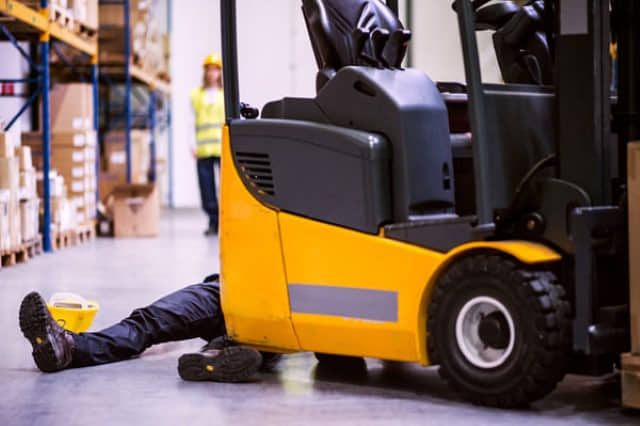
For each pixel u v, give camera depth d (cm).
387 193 440
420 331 429
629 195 390
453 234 419
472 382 418
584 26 404
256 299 477
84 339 515
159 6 2302
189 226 1661
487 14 501
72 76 1589
